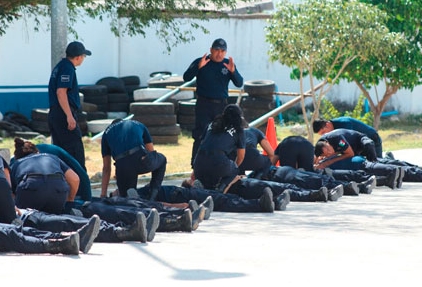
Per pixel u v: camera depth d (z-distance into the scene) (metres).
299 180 27.00
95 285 13.22
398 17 53.94
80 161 25.89
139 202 20.83
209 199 22.36
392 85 54.41
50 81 25.61
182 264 15.27
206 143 25.09
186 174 36.94
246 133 27.27
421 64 53.75
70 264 15.22
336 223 21.66
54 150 21.88
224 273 14.35
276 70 66.75
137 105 52.19
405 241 18.47
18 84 61.03
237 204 23.72
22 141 20.03
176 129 52.75
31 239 16.44
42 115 56.12
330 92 67.31
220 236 19.20
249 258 15.98
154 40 65.88
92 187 32.97
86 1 39.38
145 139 24.22
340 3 45.31
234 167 25.17
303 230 20.30
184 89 52.75
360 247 17.47
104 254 16.45
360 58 49.78
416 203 26.17
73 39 62.69
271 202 23.59
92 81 64.25
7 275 14.05
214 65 29.73
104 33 64.38
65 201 19.50
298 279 13.77
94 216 16.56
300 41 45.16
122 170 23.70
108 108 62.69
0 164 18.20
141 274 14.23
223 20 66.31
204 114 29.75
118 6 40.00
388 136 56.72
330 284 13.33
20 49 60.88
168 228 19.84
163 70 66.19
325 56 45.69
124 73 65.62
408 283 13.45
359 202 26.38
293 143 28.28
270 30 46.09
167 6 39.03
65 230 17.73
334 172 29.25
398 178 30.39
